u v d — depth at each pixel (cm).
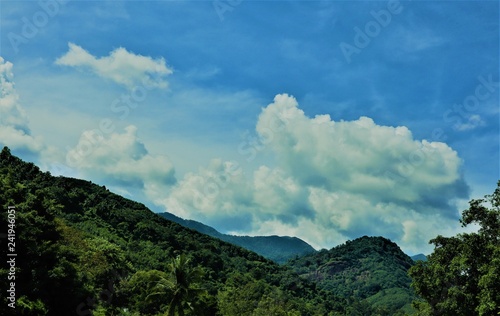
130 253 14612
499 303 4131
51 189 15462
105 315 7650
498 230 4762
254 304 15600
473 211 4881
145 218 19825
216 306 9662
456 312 4762
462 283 4909
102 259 9500
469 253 4797
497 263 4241
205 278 17238
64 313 5122
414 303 6103
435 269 5088
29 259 4941
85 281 7150
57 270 5025
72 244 9019
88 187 19775
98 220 16450
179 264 6650
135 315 8912
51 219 6078
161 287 6594
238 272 19850
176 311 6619
